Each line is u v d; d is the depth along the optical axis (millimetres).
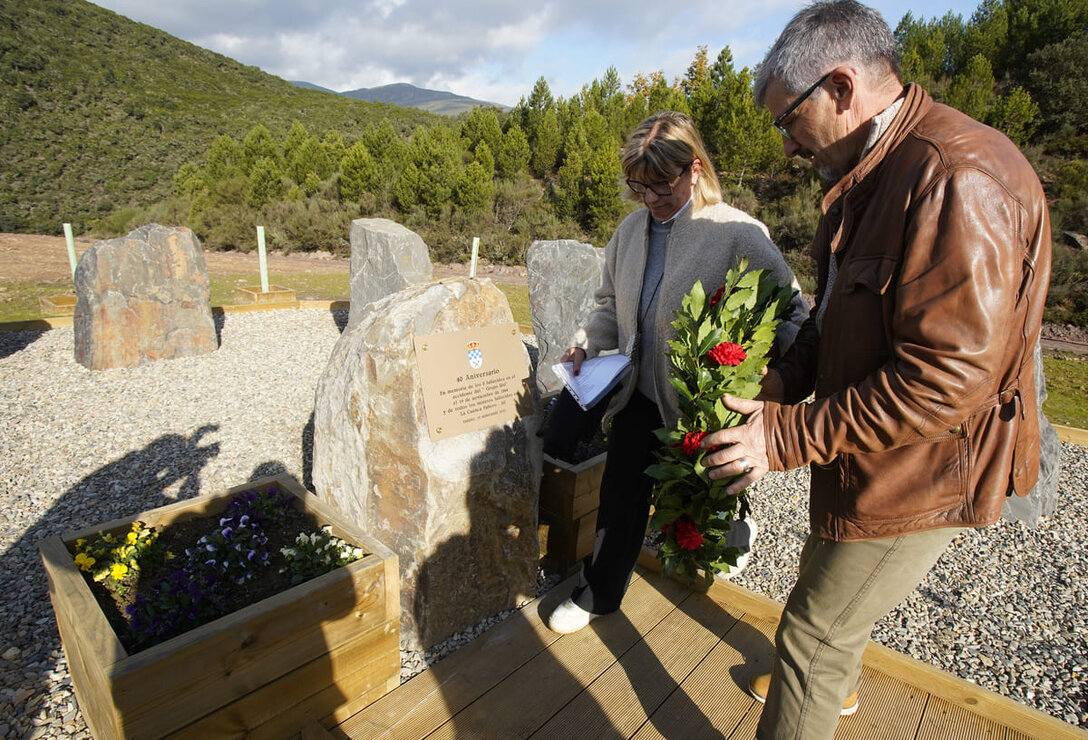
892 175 1234
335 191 19781
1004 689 2330
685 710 2049
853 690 1983
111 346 5805
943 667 2451
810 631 1498
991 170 1114
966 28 22562
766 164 18172
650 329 2199
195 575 1921
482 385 2279
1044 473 3668
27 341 6609
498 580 2498
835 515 1398
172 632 1699
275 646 1710
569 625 2354
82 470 3836
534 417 2469
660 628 2447
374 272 6883
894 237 1217
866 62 1258
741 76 18000
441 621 2344
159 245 6023
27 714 1956
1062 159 17703
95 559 1988
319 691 1858
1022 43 20891
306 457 4199
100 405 4938
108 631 1561
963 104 18000
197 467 3965
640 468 2266
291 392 5531
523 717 1981
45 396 5059
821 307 1717
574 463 3092
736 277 1771
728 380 1565
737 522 2959
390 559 1965
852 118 1305
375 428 2203
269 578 2006
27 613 2467
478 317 2271
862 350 1321
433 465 2158
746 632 2449
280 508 2352
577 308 5676
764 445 1327
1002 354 1117
